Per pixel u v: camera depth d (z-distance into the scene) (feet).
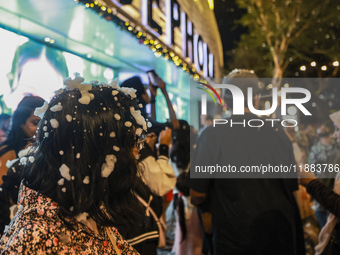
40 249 2.06
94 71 20.04
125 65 21.63
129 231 5.61
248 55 53.16
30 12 12.70
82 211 2.34
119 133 2.56
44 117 2.52
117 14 9.81
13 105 13.51
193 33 17.17
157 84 8.90
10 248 2.00
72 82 2.56
